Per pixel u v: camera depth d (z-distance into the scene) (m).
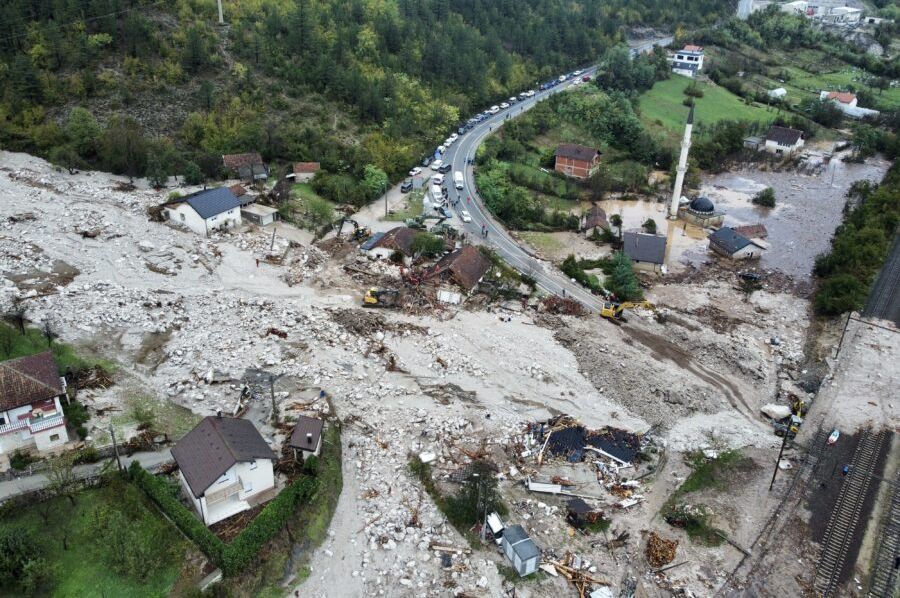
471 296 96.12
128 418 65.50
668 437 72.56
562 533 59.38
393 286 95.94
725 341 91.50
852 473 68.88
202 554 51.84
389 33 177.25
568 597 53.75
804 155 186.50
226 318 85.19
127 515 53.97
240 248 102.75
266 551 53.62
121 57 143.88
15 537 49.22
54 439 60.53
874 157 188.38
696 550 59.03
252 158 130.12
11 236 98.31
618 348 87.56
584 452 69.00
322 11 175.88
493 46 196.00
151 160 120.19
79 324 80.12
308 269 98.94
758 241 126.94
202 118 136.25
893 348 92.06
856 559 58.91
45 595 48.06
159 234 103.75
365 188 127.00
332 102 153.00
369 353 81.06
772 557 58.72
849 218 134.38
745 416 77.69
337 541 56.88
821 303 102.12
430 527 58.88
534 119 173.50
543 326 90.81
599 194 147.62
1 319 78.12
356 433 68.62
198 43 145.88
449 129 163.50
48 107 132.12
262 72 153.75
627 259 105.50
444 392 76.06
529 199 134.62
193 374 73.94
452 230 116.06
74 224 103.44
